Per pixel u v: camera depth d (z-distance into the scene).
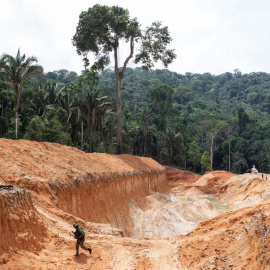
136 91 142.88
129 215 27.91
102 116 51.19
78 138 50.38
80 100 46.34
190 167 93.62
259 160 90.50
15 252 10.16
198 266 12.02
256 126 104.31
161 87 99.88
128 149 72.12
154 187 42.44
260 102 148.25
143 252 14.03
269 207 12.87
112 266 12.08
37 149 21.62
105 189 24.81
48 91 45.41
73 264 11.37
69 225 15.27
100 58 49.31
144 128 77.75
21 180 15.96
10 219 10.55
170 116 108.44
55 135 38.94
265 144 91.44
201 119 108.69
